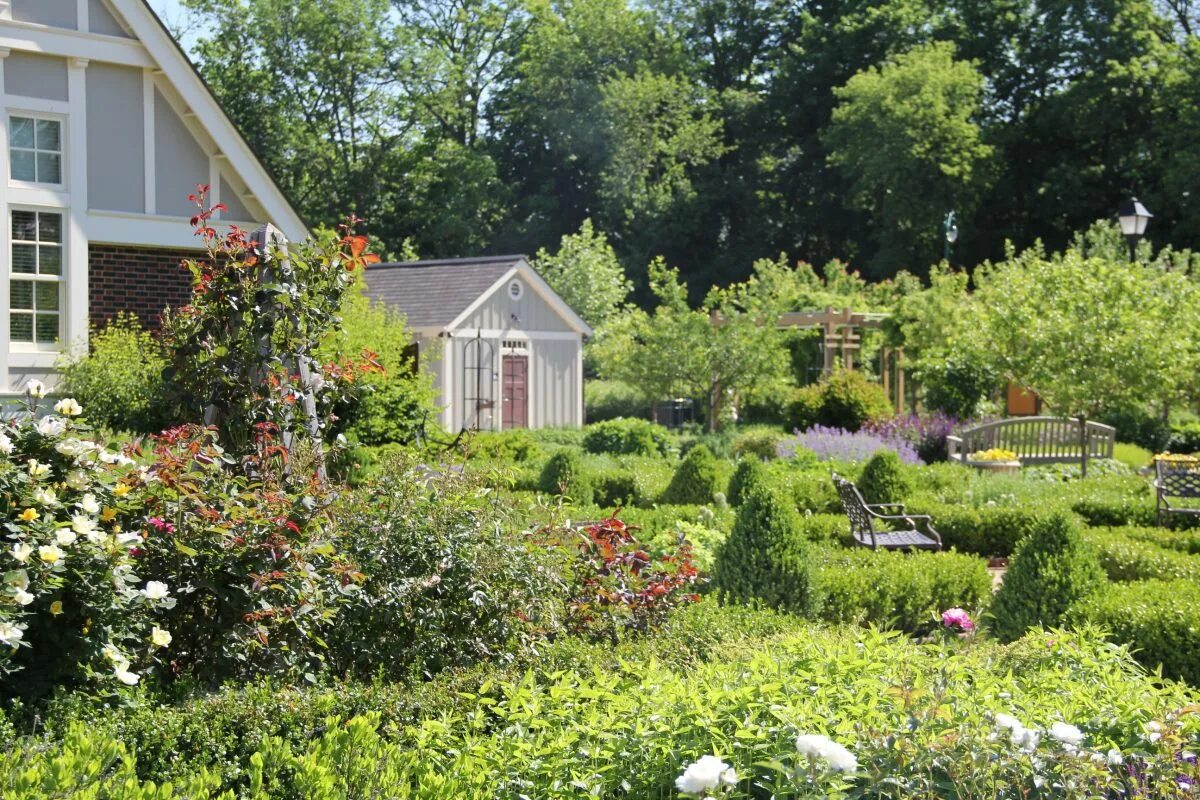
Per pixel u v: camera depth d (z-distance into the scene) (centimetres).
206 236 725
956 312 2272
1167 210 3894
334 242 753
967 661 471
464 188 4369
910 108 4047
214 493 518
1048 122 4203
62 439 485
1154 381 1766
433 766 393
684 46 5069
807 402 2325
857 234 4647
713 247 4859
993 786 352
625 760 387
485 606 565
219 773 369
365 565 556
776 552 751
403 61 4350
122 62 1401
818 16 4925
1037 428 1773
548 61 4672
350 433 1410
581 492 1329
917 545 1029
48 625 441
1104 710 423
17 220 1346
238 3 4184
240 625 501
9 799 303
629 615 627
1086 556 730
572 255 3603
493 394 2517
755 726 383
